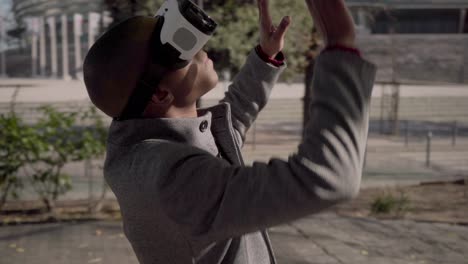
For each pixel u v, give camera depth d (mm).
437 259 5781
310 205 998
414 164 14141
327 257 5742
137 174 1236
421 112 27469
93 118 8320
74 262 5480
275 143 17531
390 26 37750
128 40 1271
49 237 6336
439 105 28297
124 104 1294
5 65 45250
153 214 1232
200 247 1268
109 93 1287
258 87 1762
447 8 42469
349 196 995
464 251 6074
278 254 5801
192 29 1238
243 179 1082
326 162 980
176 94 1320
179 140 1311
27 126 7570
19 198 8234
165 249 1283
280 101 25969
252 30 8328
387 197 8461
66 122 7738
